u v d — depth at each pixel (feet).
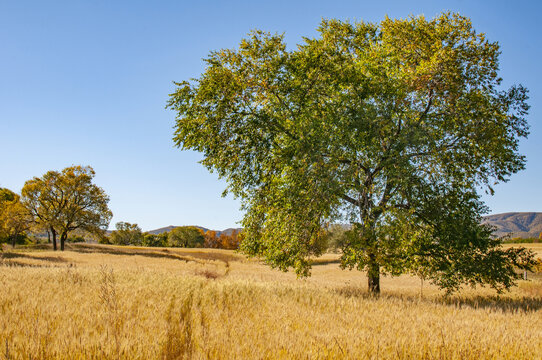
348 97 47.80
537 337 20.65
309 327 20.18
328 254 224.33
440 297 50.19
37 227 179.01
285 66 50.01
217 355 14.20
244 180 52.37
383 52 51.93
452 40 50.55
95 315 19.60
